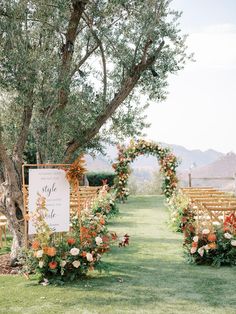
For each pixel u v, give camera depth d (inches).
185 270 281.3
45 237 251.6
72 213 362.6
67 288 238.8
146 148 776.3
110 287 240.4
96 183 970.7
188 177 859.4
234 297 221.9
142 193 1175.6
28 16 286.7
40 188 259.0
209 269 284.5
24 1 269.9
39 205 255.3
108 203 521.7
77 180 265.4
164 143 782.5
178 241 390.9
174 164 772.6
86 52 330.3
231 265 292.2
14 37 266.8
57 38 306.0
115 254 333.1
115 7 312.8
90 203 468.1
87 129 306.2
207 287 240.5
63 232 293.4
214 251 298.4
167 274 270.2
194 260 299.1
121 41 315.9
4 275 269.0
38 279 251.6
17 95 294.7
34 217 253.9
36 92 279.4
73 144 308.2
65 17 297.1
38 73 275.7
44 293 229.8
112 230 461.7
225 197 479.8
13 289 237.9
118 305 210.2
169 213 586.2
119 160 771.4
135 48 310.5
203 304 211.3
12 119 313.6
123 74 319.3
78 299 219.5
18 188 287.6
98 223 315.9
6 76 261.9
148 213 613.9
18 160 290.7
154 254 333.4
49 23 296.5
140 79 336.2
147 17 301.4
